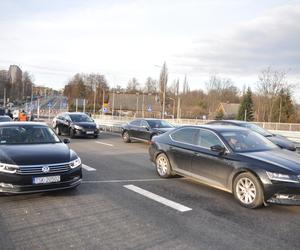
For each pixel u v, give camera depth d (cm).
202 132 759
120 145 1600
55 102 11112
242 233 485
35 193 662
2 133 751
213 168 691
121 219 530
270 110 5425
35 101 11656
